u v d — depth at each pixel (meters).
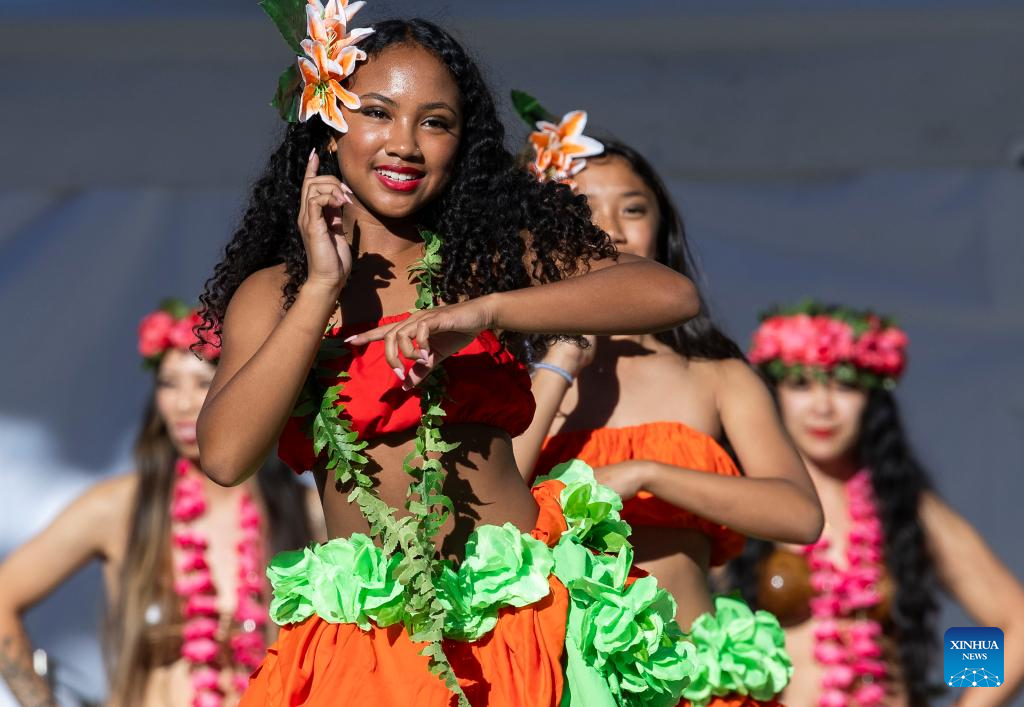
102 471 19.00
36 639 19.11
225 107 16.77
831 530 16.00
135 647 14.85
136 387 19.00
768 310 17.77
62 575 15.82
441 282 7.95
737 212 18.52
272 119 16.73
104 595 17.95
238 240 8.49
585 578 7.96
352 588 7.58
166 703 14.77
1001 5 16.09
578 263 8.18
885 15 16.14
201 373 15.44
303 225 7.48
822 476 16.30
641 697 8.38
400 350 7.23
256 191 8.46
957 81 16.53
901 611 15.72
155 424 15.54
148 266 18.92
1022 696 19.09
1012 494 18.84
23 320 18.84
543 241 8.15
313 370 7.78
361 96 7.80
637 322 7.66
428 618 7.44
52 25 16.25
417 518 7.61
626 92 16.53
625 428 10.52
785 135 16.59
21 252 18.81
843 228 18.50
